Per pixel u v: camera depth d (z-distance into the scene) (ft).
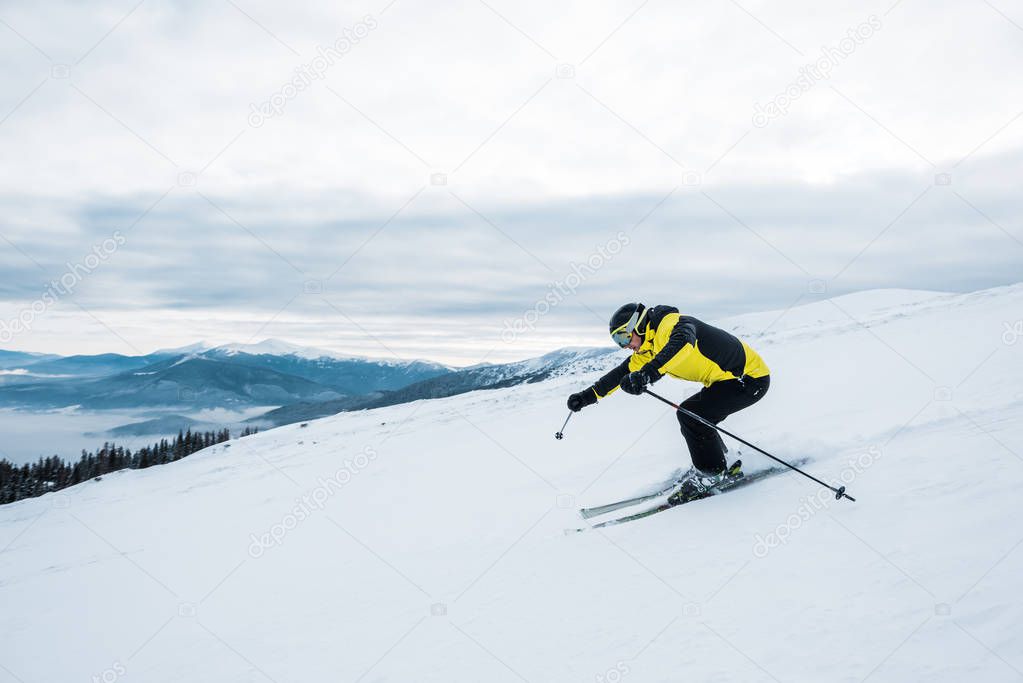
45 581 21.09
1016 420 14.11
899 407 18.89
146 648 12.30
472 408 46.88
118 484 39.22
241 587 16.17
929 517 9.70
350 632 10.32
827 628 7.37
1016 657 6.04
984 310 45.80
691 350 12.67
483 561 13.01
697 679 6.88
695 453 13.52
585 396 14.11
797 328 54.90
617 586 9.89
